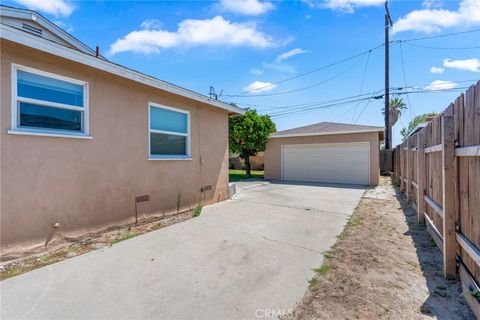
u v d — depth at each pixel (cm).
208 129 719
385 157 1538
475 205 229
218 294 245
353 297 239
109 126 458
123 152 482
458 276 266
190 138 655
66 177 392
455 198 273
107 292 248
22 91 350
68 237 392
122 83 482
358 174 1230
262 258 331
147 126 534
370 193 916
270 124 1498
